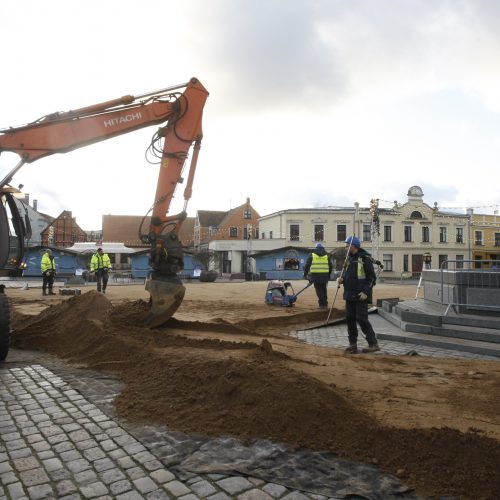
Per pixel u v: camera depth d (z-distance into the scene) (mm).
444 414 4004
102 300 9125
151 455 3438
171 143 8344
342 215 51625
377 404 4301
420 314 8648
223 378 4441
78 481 3070
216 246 54250
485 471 2971
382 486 2930
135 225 77188
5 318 6500
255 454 3404
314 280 12906
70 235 57500
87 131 7980
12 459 3408
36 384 5359
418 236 52625
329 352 7055
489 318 8023
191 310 12672
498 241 55562
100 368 6023
